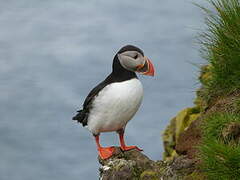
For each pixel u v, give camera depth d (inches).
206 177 291.7
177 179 301.7
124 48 328.8
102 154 339.9
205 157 290.0
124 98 321.7
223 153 282.4
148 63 328.8
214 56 351.9
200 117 338.3
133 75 329.7
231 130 303.4
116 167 318.3
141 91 327.9
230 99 332.2
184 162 305.9
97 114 331.9
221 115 313.9
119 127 336.8
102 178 320.5
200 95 373.1
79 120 353.1
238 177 280.1
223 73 347.6
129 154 338.3
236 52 341.7
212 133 308.5
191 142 330.3
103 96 326.0
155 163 323.9
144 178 311.9
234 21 346.0
